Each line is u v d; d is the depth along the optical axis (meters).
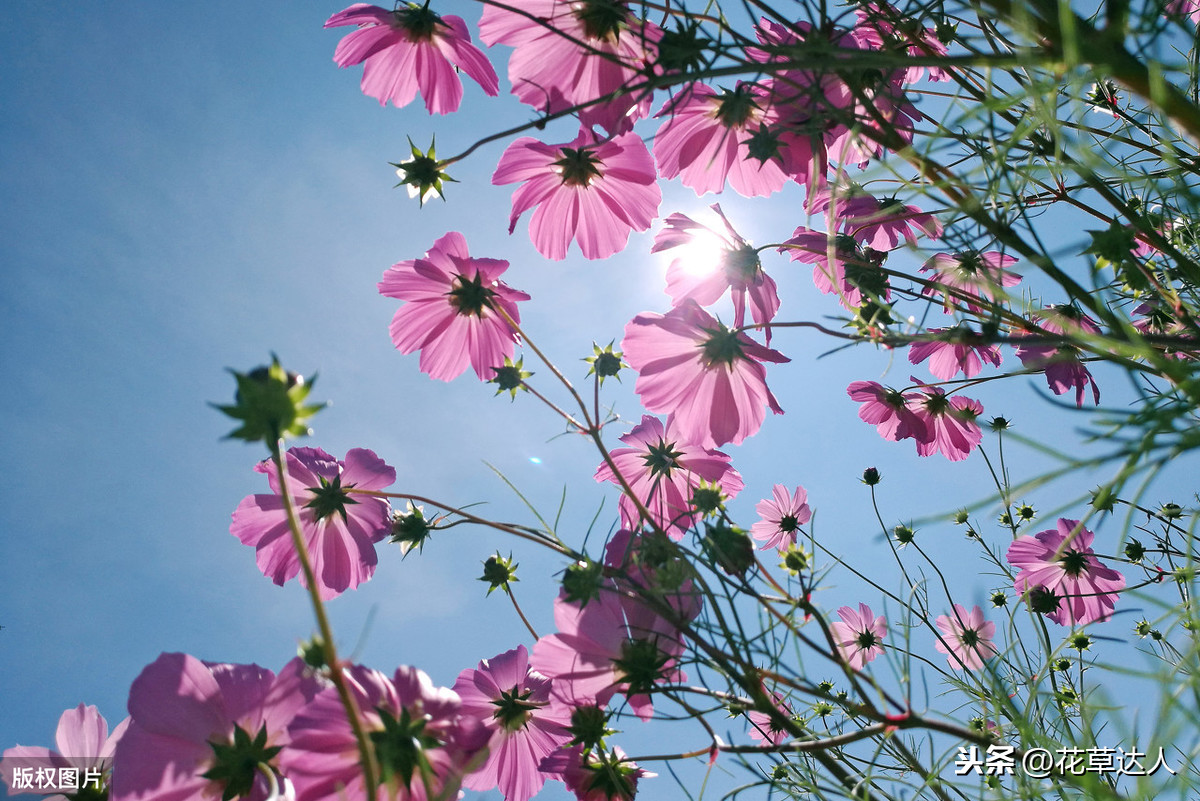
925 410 0.58
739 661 0.31
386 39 0.45
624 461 0.45
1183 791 0.25
